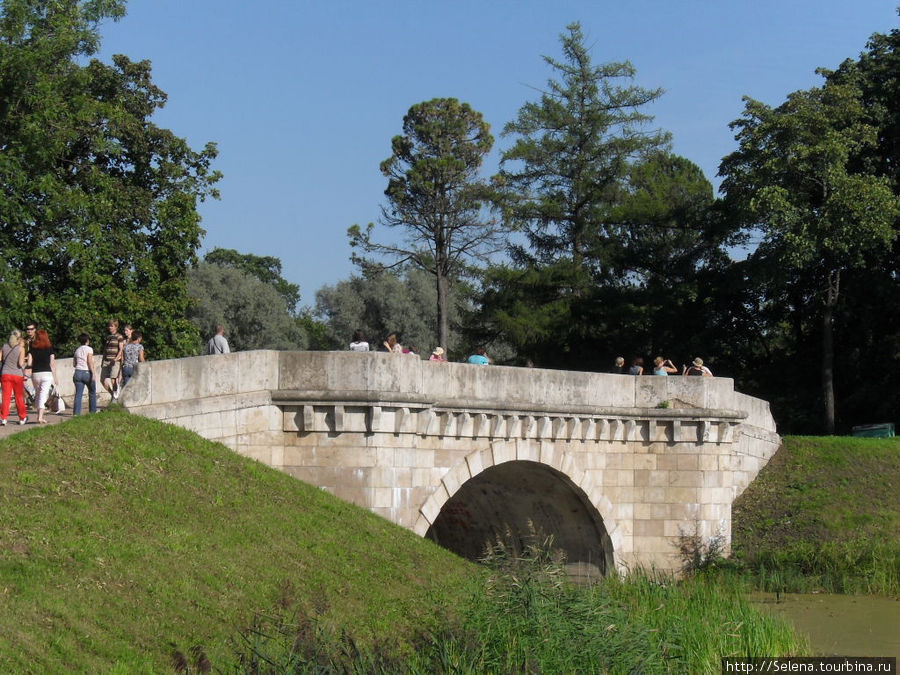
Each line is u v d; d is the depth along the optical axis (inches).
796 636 991.6
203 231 1733.5
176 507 781.9
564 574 877.2
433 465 1075.3
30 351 1047.6
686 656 866.8
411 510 1031.0
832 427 1910.7
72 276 1549.0
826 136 1824.6
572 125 2279.8
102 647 574.6
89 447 806.5
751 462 1556.3
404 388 1014.4
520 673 710.5
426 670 682.8
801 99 1902.1
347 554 849.5
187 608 653.9
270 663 597.3
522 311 2174.0
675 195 2242.9
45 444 788.0
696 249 2175.2
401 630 750.5
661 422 1318.9
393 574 851.4
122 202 1651.1
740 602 1037.2
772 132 1878.7
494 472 1279.5
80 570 639.8
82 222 1535.4
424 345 2881.4
